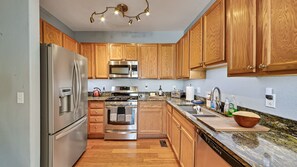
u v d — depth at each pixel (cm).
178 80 434
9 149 181
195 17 322
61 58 209
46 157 195
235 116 146
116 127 358
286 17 94
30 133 180
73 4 269
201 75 294
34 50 184
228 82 220
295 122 125
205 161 143
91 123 364
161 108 366
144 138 367
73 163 244
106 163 258
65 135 219
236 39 145
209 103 253
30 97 179
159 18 328
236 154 96
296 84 124
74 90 242
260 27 115
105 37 422
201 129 148
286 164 83
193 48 268
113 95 422
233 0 149
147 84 432
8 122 181
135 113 359
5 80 180
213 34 196
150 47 403
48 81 193
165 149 309
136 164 255
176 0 254
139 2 261
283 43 96
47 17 298
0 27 179
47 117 194
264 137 123
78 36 420
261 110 161
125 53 401
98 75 400
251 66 124
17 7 178
